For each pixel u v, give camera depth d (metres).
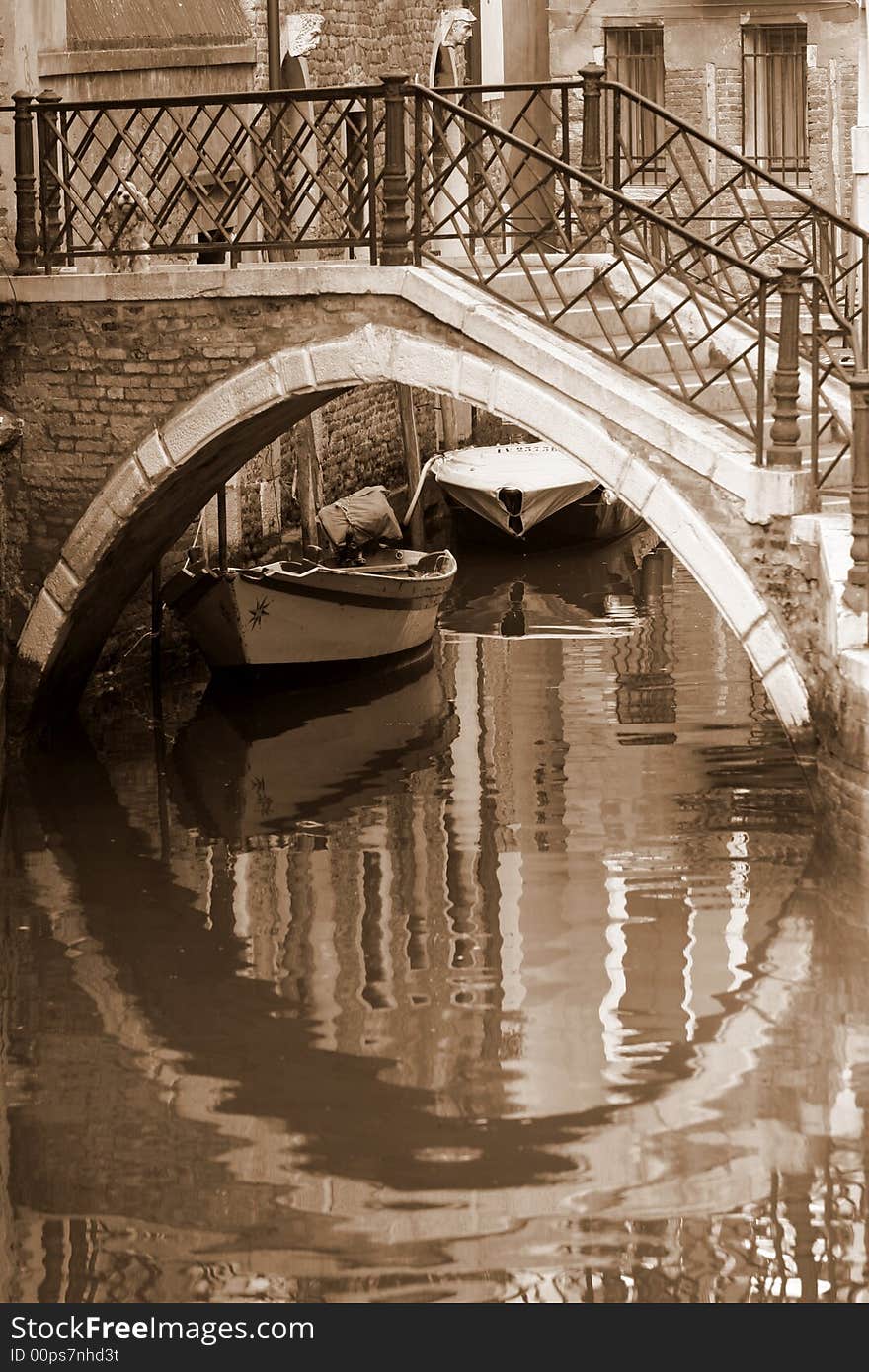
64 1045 8.35
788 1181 7.07
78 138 13.87
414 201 11.27
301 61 16.83
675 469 10.55
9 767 12.48
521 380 10.92
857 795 9.81
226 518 16.14
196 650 15.59
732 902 9.68
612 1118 7.58
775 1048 8.12
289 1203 7.02
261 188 11.81
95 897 10.08
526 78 23.67
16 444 12.38
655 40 23.28
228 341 11.76
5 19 13.09
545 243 13.17
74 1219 6.98
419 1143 7.43
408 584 15.19
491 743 12.84
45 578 12.48
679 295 12.96
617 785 11.74
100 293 12.01
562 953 9.16
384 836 10.95
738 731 12.87
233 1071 8.08
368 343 11.34
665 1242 6.73
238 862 10.58
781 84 22.73
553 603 17.72
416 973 9.00
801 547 10.27
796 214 22.39
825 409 11.88
